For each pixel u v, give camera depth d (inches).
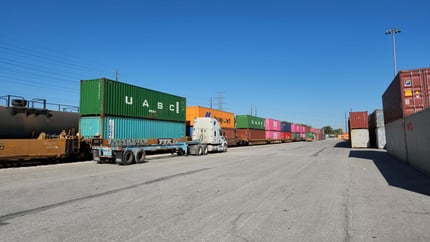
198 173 444.5
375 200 255.0
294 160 671.1
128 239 160.2
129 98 751.7
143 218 201.2
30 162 596.1
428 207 229.3
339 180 369.1
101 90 679.1
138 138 755.4
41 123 661.3
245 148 1353.3
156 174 435.2
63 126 719.1
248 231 172.9
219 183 348.2
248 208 227.9
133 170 491.8
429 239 158.7
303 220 195.0
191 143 879.1
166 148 767.7
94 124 682.2
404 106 573.3
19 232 172.7
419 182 350.9
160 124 861.8
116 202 250.4
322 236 163.6
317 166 537.0
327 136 6028.5
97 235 167.0
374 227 179.6
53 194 285.7
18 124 611.5
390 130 776.9
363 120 1289.4
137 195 279.7
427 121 403.2
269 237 162.2
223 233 169.3
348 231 172.1
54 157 610.2
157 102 853.8
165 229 177.3
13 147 533.6
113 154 601.6
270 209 224.4
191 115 1150.3
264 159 706.2
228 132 1400.1
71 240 159.0
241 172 454.3
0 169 512.4
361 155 821.2
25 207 233.1
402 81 580.1
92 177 405.4
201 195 278.4
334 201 251.0
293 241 155.9
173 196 274.4
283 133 2324.1
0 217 205.0
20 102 622.8
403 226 181.3
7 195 281.0
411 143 512.4
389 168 499.5
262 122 1859.0
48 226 184.1
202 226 183.0
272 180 370.3
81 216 206.8
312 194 281.1
